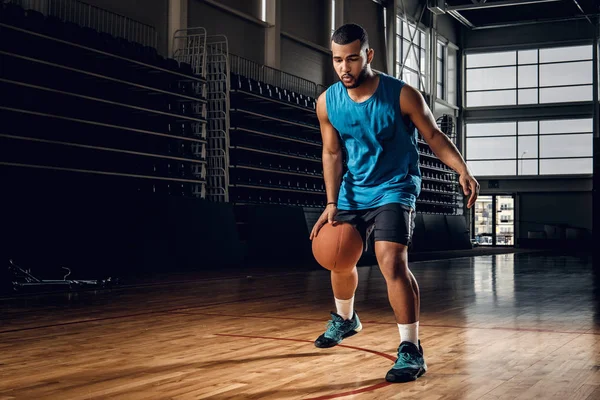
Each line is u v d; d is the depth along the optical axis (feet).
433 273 35.35
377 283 28.30
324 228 10.71
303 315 17.48
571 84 82.94
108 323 15.87
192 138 40.22
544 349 12.28
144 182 37.45
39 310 18.48
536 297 22.63
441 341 13.23
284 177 51.08
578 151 82.64
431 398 8.49
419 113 9.88
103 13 38.22
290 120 50.85
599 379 9.68
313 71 58.90
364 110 9.95
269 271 35.04
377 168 10.22
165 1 42.70
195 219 35.73
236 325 15.52
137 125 37.47
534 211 83.61
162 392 8.82
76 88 33.73
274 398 8.48
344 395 8.64
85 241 29.45
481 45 86.07
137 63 36.70
